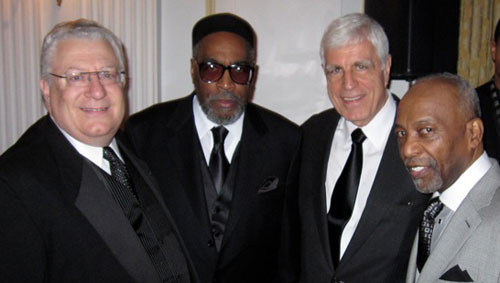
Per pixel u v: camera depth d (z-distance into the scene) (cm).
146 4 279
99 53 113
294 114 290
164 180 155
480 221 102
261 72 290
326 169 160
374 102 147
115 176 124
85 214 108
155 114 171
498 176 108
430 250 117
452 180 112
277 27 285
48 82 113
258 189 160
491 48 191
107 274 109
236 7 287
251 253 160
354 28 142
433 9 217
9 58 236
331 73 150
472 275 99
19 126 243
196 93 163
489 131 181
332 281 149
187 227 152
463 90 110
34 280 100
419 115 109
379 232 143
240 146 162
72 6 257
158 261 124
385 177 145
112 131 120
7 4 233
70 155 112
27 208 100
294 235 171
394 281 141
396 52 217
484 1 240
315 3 280
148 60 284
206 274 152
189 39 297
